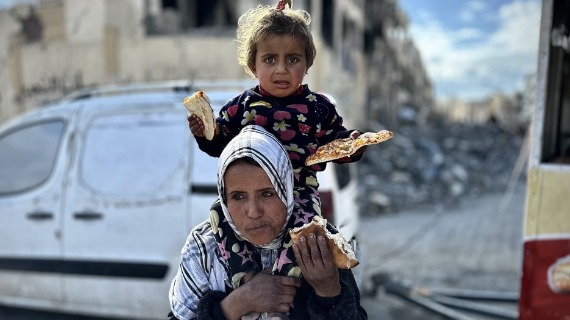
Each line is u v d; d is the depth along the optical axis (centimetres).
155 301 362
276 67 133
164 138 370
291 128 137
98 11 968
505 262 648
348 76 1606
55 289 391
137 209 366
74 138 393
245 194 126
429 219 945
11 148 416
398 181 1208
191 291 139
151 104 378
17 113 1030
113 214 371
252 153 123
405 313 454
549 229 246
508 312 425
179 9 1104
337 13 1469
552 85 249
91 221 377
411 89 3469
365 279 531
